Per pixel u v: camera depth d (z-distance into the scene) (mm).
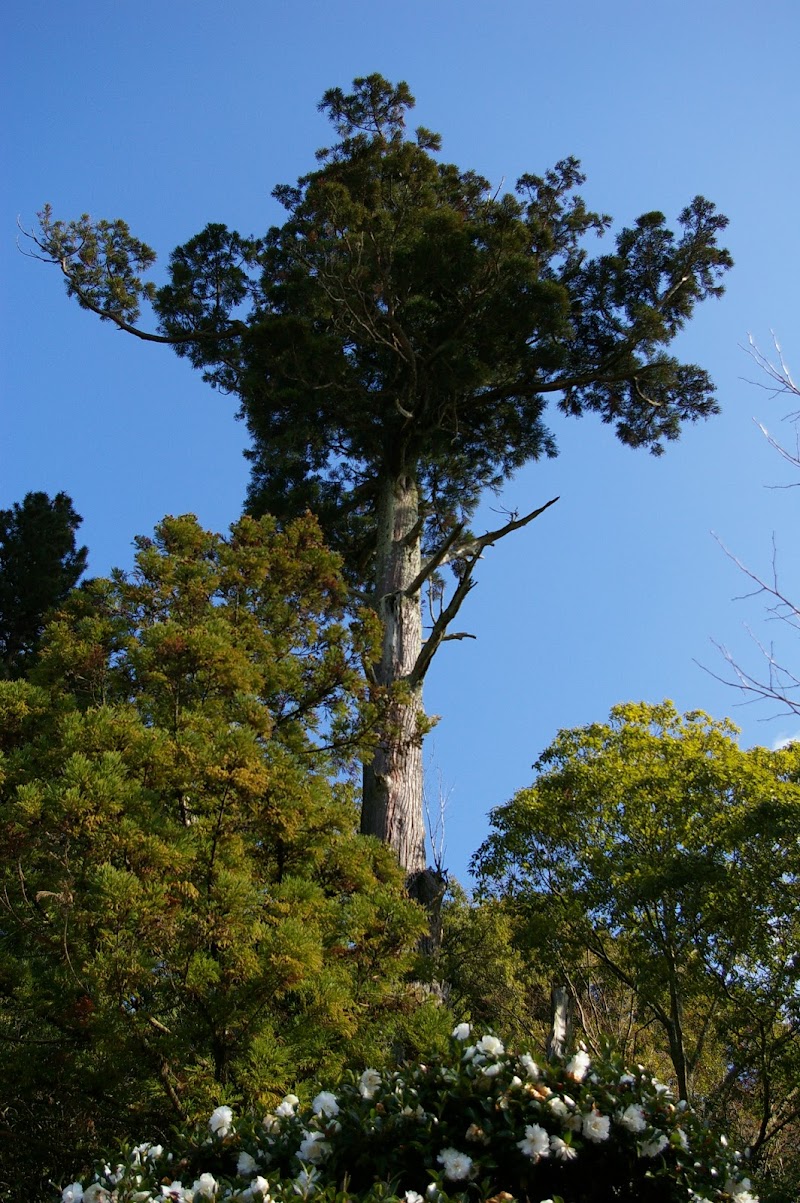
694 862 11297
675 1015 11523
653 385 16297
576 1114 4656
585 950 12945
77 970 6695
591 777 12758
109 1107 7086
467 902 15633
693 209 15945
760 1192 7941
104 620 9570
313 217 15391
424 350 15195
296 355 14328
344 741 9891
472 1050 5066
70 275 16438
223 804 7195
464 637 13250
